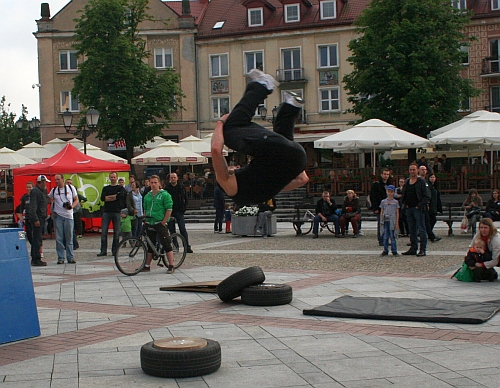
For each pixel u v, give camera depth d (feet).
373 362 21.54
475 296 33.22
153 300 34.37
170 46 184.34
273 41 179.63
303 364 21.52
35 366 22.08
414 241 51.62
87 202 82.94
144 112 155.94
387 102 137.18
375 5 136.56
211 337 25.66
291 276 41.65
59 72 184.24
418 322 27.35
